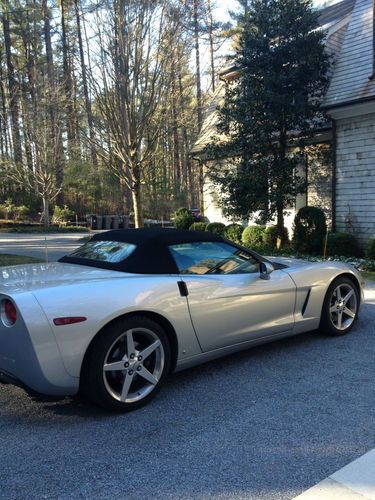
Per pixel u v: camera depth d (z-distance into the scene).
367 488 2.44
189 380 3.96
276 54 11.76
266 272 4.29
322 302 4.89
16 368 3.16
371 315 6.03
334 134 11.96
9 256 13.00
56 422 3.25
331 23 13.63
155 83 14.81
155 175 23.34
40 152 25.84
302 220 12.17
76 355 3.14
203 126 18.45
